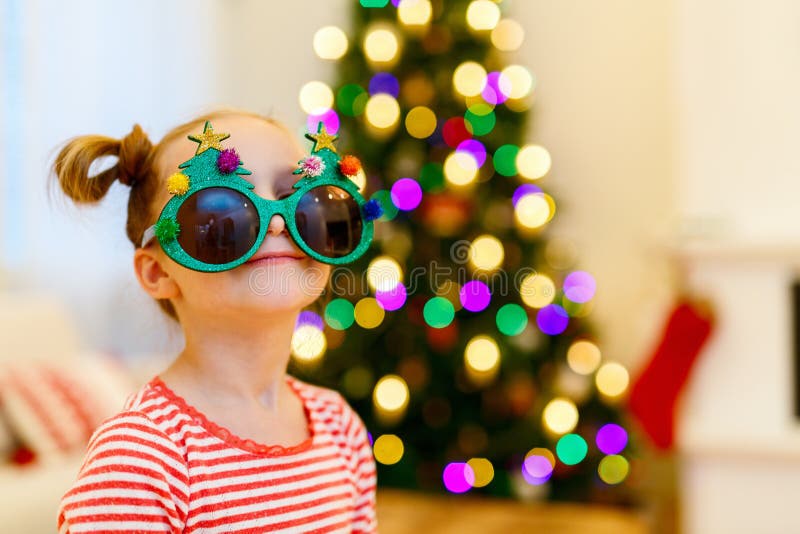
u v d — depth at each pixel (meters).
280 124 0.85
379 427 2.76
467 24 2.72
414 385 2.71
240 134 0.78
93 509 0.66
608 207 3.07
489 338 2.58
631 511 2.69
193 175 0.73
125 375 2.35
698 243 2.03
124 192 0.96
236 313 0.74
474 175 2.64
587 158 3.09
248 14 3.58
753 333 2.05
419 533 2.46
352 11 2.92
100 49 2.92
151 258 0.80
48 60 2.74
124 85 3.00
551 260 2.78
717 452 2.07
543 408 2.66
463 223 2.67
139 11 3.06
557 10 3.11
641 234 3.02
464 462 2.73
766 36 2.06
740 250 1.99
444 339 2.66
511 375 2.63
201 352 0.77
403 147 2.74
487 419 2.70
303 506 0.76
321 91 2.93
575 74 3.10
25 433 1.96
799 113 2.04
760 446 2.03
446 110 2.74
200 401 0.76
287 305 0.75
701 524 2.11
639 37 3.03
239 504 0.72
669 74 2.99
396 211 2.71
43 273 2.73
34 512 1.69
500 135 2.71
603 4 3.07
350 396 2.71
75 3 2.83
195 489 0.71
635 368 2.78
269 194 0.76
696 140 2.12
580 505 2.73
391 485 2.78
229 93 3.54
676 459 2.92
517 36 2.89
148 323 1.44
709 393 2.08
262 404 0.80
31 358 2.29
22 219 2.69
